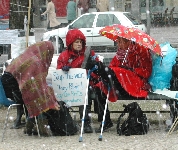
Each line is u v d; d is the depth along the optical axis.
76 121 11.99
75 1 33.03
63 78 10.96
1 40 15.77
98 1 30.72
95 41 25.62
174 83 11.20
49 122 10.69
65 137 10.55
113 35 11.42
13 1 17.53
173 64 11.14
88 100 11.01
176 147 9.34
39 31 36.09
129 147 9.41
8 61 14.67
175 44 27.44
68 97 10.95
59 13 38.19
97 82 11.10
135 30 10.93
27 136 10.78
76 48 11.10
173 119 11.11
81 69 10.96
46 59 10.59
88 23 25.66
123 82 10.84
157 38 30.84
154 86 11.09
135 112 10.63
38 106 10.33
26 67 10.44
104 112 10.52
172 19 38.00
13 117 13.04
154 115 13.09
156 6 37.91
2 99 10.75
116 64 11.21
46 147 9.55
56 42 16.94
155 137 10.31
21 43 15.81
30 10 15.70
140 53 11.00
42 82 10.40
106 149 9.27
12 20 17.59
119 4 36.28
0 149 9.48
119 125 10.96
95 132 10.98
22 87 10.34
